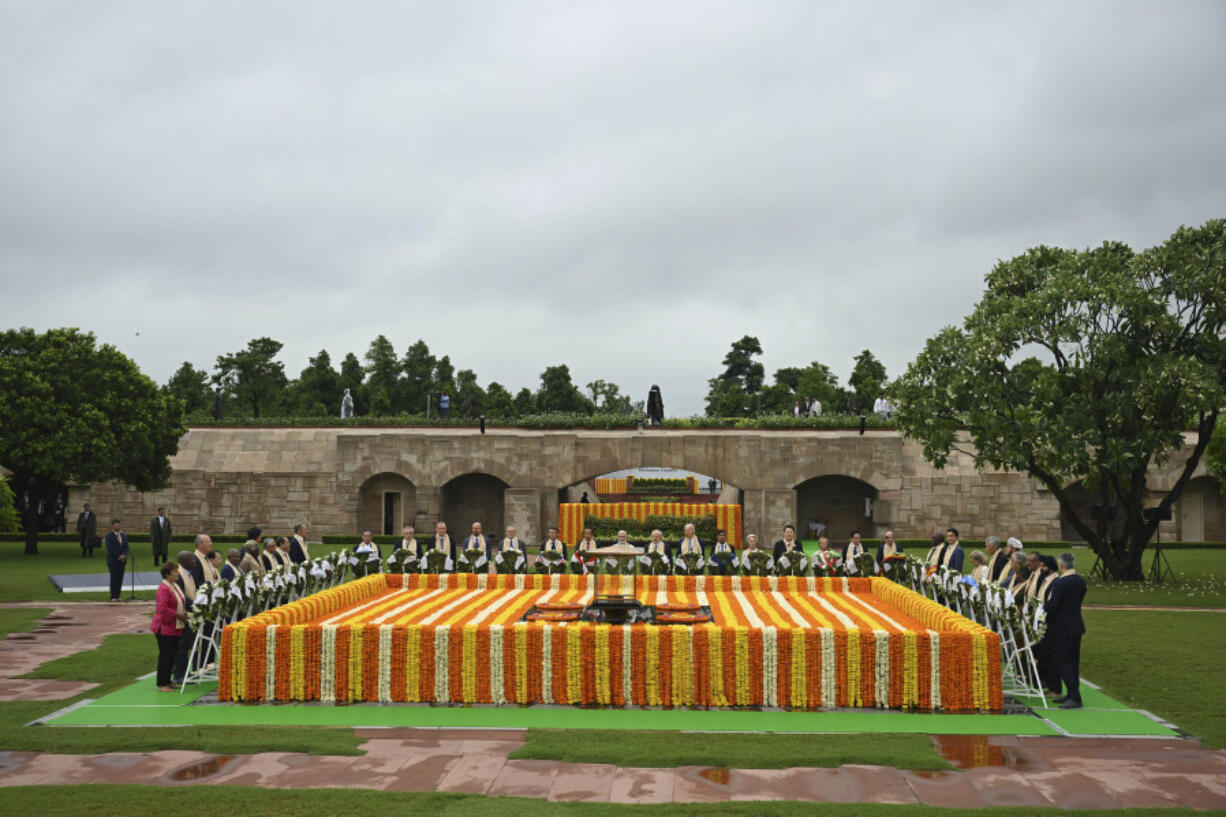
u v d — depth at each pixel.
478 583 20.12
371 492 43.41
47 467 33.75
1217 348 25.75
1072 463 26.06
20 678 14.09
